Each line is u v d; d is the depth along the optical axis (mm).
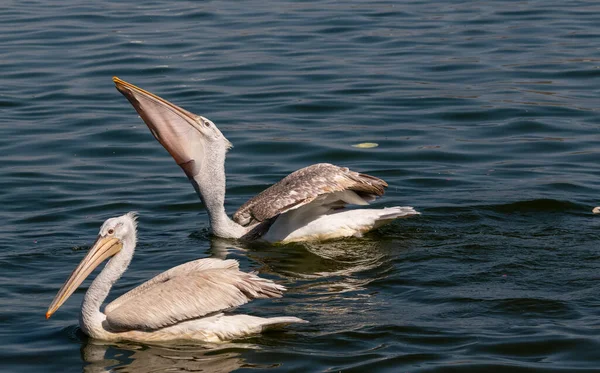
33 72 23266
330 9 29750
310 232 14445
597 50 24547
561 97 21172
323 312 11344
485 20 28047
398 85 22250
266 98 21453
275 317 10805
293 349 10312
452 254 13289
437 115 20312
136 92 14336
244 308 11523
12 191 16250
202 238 14539
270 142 18766
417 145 18609
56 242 13961
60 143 18812
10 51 25031
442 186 16469
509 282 12078
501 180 16672
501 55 24453
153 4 30641
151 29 27344
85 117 20297
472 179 16766
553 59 23891
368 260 13367
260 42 25875
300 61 24156
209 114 20406
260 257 13836
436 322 10875
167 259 13469
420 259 13156
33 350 10492
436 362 9852
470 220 14758
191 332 10695
